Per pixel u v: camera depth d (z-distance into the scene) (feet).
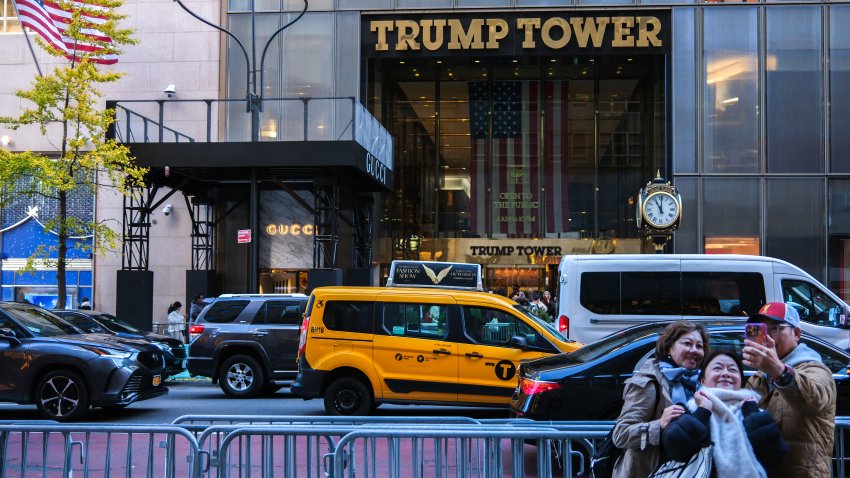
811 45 82.38
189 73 84.43
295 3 84.74
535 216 88.69
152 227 84.69
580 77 89.40
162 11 85.10
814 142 81.92
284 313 49.98
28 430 19.66
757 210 81.82
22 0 66.69
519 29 83.46
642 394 13.71
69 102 71.77
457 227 89.04
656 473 12.46
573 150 89.04
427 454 24.23
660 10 83.25
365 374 38.04
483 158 89.45
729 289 48.26
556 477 22.15
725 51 82.79
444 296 38.14
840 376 26.20
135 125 76.84
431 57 84.89
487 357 37.17
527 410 27.61
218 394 52.01
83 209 85.87
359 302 38.60
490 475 19.33
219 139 82.94
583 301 48.85
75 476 26.53
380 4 84.23
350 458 18.86
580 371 27.53
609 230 88.02
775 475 12.73
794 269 48.37
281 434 19.43
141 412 42.70
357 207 83.92
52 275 87.15
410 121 89.92
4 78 86.02
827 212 81.46
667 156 83.51
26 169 65.31
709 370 12.48
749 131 82.28
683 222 81.92
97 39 69.21
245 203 83.51
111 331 53.88
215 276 81.92
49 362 38.06
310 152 66.23
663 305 48.37
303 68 84.07
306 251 83.46
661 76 86.48
